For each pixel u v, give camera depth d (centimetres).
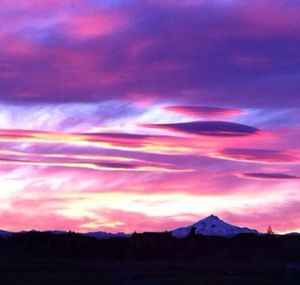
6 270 6556
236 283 5475
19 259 8450
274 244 9706
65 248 9544
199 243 9925
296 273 6053
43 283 5444
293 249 8912
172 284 5422
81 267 7031
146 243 9750
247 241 9806
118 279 5753
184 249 9800
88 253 9562
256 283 5534
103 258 9256
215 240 10031
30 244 9844
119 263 7962
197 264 7850
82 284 5419
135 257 9488
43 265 7300
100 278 5822
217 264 7706
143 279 5728
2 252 9262
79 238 9975
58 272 6338
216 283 5450
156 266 7269
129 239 10056
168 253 9581
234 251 9325
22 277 5844
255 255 8912
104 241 9950
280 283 5534
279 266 7169
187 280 5684
